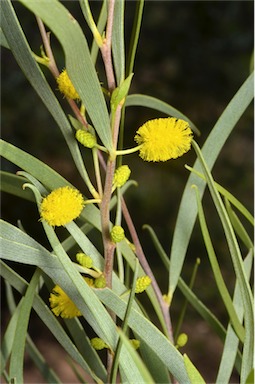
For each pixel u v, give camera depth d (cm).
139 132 24
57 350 105
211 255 27
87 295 24
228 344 28
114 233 25
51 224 24
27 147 122
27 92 121
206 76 137
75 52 22
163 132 24
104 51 25
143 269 29
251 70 30
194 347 104
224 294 28
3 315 106
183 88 138
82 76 23
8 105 120
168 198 125
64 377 98
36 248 25
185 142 24
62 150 124
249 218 28
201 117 136
